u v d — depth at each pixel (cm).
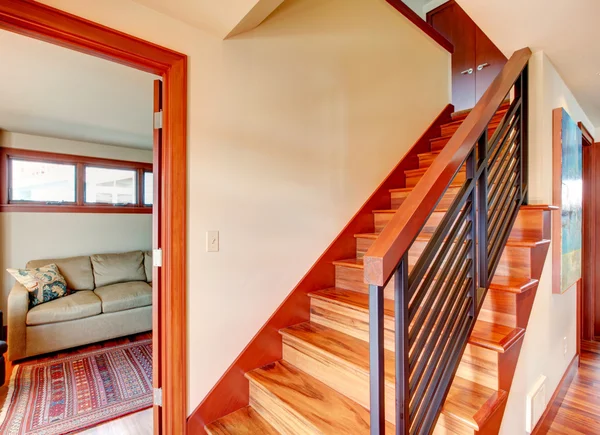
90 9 135
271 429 162
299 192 208
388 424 136
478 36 386
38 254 395
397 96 278
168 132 157
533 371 178
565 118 209
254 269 187
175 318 158
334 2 230
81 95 276
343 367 158
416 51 298
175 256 158
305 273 211
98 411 222
